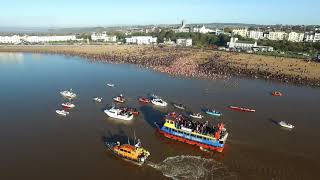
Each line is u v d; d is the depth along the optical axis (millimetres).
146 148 89875
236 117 121625
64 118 114562
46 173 75000
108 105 133250
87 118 115188
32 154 84688
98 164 80062
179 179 73500
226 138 97312
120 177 73938
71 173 75250
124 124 109812
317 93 169750
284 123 111500
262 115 125250
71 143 92375
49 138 95625
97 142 93500
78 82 181375
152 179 73312
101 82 182625
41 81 181875
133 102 140000
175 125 96312
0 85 168750
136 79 194000
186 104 138625
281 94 163250
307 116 125750
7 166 78000
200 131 92688
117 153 83625
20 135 97438
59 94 150000
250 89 174750
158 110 128375
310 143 96812
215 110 129375
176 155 85938
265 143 95625
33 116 115875
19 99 139375
